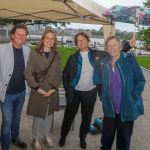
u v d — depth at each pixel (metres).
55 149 2.35
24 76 2.00
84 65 2.16
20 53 1.98
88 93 2.20
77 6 1.93
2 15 3.25
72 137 2.64
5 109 1.99
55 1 2.00
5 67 1.92
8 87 1.96
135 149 2.52
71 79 2.19
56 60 2.08
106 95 1.85
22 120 3.02
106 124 1.92
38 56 2.02
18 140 2.30
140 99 1.86
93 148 2.44
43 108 2.08
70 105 2.27
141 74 1.83
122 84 1.81
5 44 1.94
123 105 1.82
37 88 2.01
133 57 1.85
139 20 2.27
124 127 1.88
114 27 2.99
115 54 1.82
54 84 2.08
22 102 2.11
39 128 2.23
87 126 2.34
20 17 3.36
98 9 2.16
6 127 2.02
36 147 2.27
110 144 1.98
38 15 3.05
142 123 3.28
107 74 1.83
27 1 2.26
